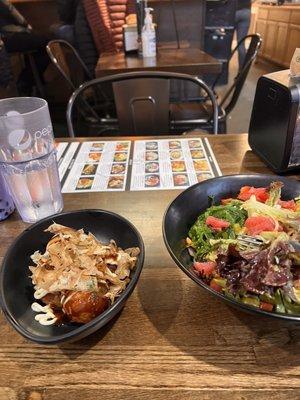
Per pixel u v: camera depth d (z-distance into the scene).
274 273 0.42
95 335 0.46
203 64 1.83
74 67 2.26
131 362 0.43
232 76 4.38
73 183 0.84
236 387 0.39
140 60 1.98
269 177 0.66
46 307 0.47
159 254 0.60
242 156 0.92
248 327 0.46
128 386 0.40
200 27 2.75
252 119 0.90
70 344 0.45
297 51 0.75
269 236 0.50
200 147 0.99
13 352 0.44
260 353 0.43
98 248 0.51
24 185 0.67
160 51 2.24
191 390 0.39
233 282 0.44
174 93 2.82
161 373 0.41
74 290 0.45
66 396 0.39
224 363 0.42
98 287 0.46
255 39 1.80
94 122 1.87
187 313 0.49
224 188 0.67
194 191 0.64
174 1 2.61
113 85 1.42
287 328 0.46
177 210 0.59
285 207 0.60
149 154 0.97
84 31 2.36
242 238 0.50
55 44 1.79
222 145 0.99
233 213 0.59
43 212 0.71
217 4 3.54
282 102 0.75
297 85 0.73
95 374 0.41
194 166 0.89
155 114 1.49
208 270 0.49
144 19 2.01
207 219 0.59
